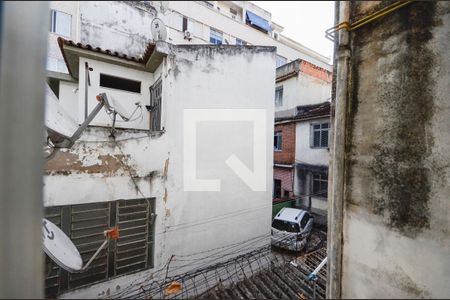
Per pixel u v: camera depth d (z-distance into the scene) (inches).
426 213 98.0
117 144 194.5
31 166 53.0
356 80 95.0
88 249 178.1
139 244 201.9
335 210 91.2
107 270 183.8
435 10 96.3
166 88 230.2
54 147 142.5
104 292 110.7
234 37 658.8
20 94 52.5
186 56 241.1
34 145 53.6
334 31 101.2
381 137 91.4
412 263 90.7
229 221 256.1
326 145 421.7
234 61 265.0
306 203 449.7
